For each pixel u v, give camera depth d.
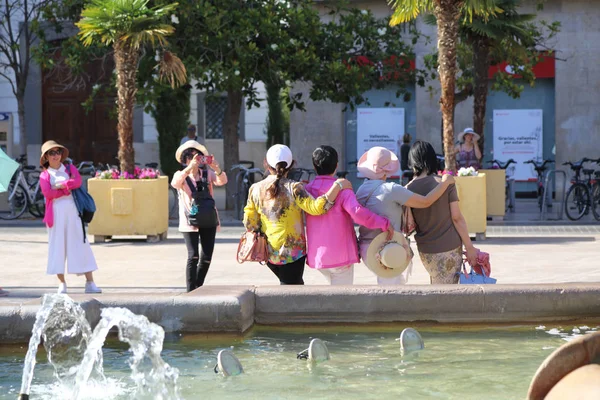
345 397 6.07
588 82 26.95
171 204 26.25
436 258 9.01
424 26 27.53
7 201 23.38
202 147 10.76
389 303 8.01
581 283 8.23
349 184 8.89
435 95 27.56
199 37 22.64
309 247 9.03
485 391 6.15
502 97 27.56
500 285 8.12
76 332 7.53
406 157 25.16
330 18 27.97
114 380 6.73
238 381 6.52
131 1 17.95
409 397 6.04
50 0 26.14
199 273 10.66
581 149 27.14
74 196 11.20
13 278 12.79
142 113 31.97
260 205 9.16
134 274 13.11
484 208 17.11
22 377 6.85
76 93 32.47
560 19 27.00
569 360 4.00
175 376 6.43
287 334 7.97
